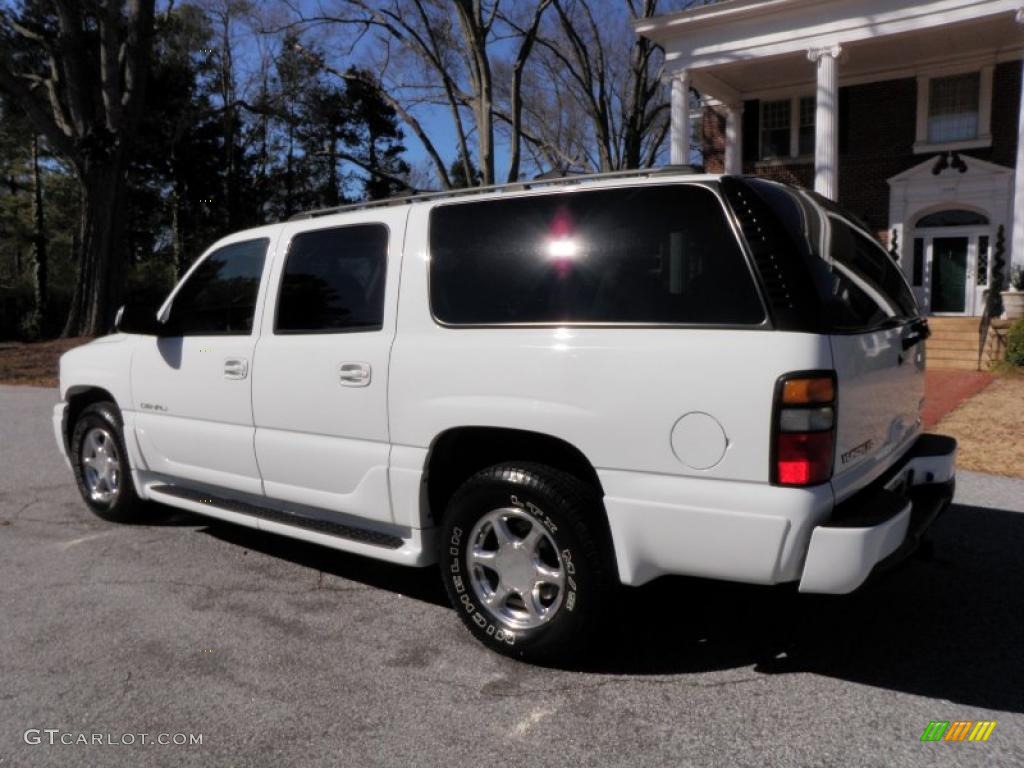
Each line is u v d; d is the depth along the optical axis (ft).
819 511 9.34
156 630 12.60
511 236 11.63
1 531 17.93
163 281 131.85
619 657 11.52
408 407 12.09
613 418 10.28
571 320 10.84
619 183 10.89
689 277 10.11
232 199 122.93
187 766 9.05
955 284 63.52
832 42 53.78
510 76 97.66
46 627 12.76
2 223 129.18
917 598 13.44
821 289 9.80
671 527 9.98
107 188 73.97
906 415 12.45
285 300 14.10
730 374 9.55
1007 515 17.74
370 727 9.78
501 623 11.44
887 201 64.49
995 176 59.82
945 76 61.62
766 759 8.96
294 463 13.76
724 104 68.33
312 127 109.81
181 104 107.86
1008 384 37.81
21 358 62.28
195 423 15.47
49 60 80.69
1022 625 12.35
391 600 13.80
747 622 12.66
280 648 11.95
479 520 11.48
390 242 12.80
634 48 92.17
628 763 8.94
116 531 17.80
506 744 9.37
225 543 16.94
